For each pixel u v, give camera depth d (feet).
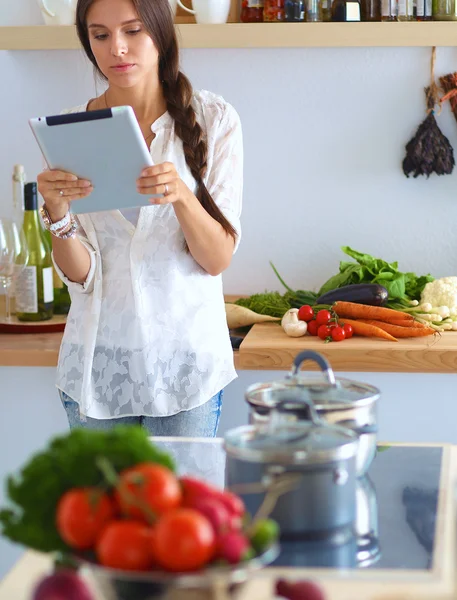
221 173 6.77
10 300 8.98
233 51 9.56
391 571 3.30
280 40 8.70
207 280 6.80
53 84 9.74
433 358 7.43
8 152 9.91
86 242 6.75
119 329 6.64
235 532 2.94
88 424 6.75
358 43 8.68
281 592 3.06
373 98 9.50
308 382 4.23
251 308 8.80
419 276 9.61
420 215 9.62
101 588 2.97
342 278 8.75
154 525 2.93
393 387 8.35
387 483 4.19
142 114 6.75
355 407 4.00
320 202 9.71
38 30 8.95
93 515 3.01
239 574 2.84
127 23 6.31
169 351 6.64
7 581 3.28
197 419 6.70
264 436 3.61
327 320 7.85
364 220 9.69
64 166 5.91
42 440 8.43
